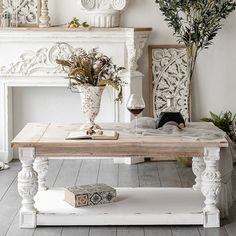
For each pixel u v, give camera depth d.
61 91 7.20
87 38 6.84
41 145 5.19
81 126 5.61
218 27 7.09
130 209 5.37
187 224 5.31
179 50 7.14
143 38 6.95
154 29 7.12
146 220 5.30
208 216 5.29
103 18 6.95
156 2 6.84
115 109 6.98
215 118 7.08
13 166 6.95
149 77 7.15
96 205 5.45
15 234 5.19
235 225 5.35
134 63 6.89
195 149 5.20
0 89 6.98
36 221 5.31
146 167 6.88
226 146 5.17
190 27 6.83
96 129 5.47
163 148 5.20
